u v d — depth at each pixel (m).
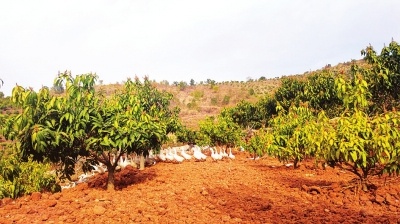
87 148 7.89
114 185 9.48
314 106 21.86
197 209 6.62
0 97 49.06
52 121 7.66
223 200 7.42
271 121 14.87
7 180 9.48
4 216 6.11
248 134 27.67
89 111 8.20
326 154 7.56
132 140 8.15
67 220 5.71
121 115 8.73
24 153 8.00
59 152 8.33
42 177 10.24
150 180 10.13
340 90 8.74
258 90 87.94
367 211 6.19
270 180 10.19
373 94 14.25
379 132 7.20
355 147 7.08
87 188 9.27
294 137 11.20
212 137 19.33
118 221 5.78
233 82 104.38
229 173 11.61
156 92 17.14
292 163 13.92
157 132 9.25
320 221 5.79
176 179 10.23
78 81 8.02
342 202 7.24
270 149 11.87
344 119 7.65
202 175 11.08
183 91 94.19
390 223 5.51
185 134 21.55
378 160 7.50
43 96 7.73
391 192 7.37
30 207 6.69
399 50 13.74
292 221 5.84
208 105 81.19
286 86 29.14
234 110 30.05
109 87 49.22
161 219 5.93
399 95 14.16
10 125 7.88
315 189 8.21
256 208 6.70
